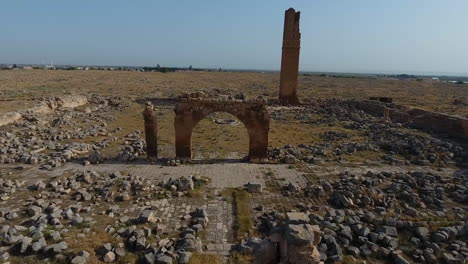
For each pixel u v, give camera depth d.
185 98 25.27
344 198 18.41
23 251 12.70
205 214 16.53
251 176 22.69
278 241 10.22
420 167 25.39
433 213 17.67
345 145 30.75
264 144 25.97
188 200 18.62
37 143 28.03
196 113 25.42
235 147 31.11
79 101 50.50
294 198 19.34
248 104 25.30
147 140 25.34
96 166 23.80
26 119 35.84
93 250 13.02
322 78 152.62
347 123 43.50
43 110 40.72
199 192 19.59
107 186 19.70
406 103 57.34
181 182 20.14
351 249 14.07
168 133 36.47
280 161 26.14
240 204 17.98
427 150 28.66
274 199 19.16
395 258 13.70
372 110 52.44
